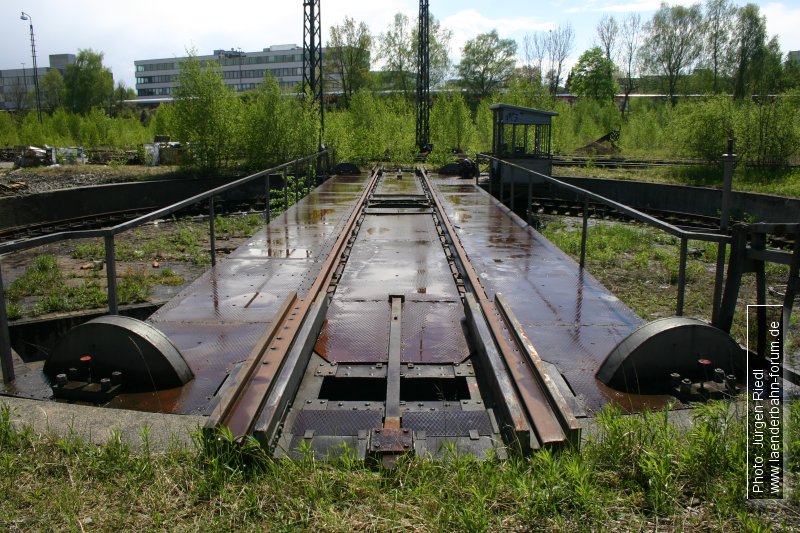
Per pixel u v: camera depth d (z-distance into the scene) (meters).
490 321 4.91
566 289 6.76
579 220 17.92
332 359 4.86
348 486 2.96
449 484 2.96
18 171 28.30
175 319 5.80
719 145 24.03
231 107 26.45
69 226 16.52
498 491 2.89
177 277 10.38
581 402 4.05
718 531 2.64
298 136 24.72
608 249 12.09
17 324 7.59
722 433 3.28
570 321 5.68
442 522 2.69
